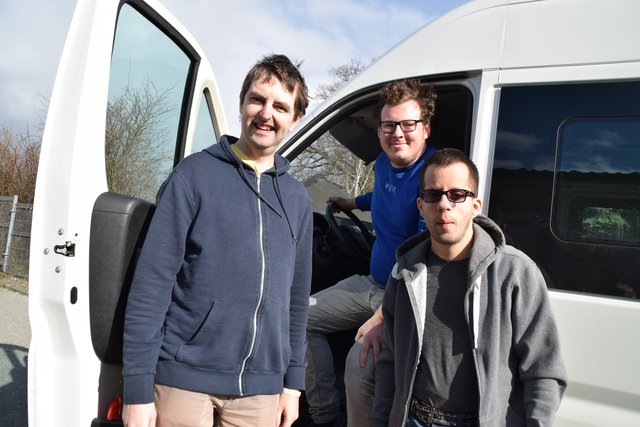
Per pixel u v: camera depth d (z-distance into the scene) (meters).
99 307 1.77
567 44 1.95
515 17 2.06
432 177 1.66
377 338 2.06
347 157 2.92
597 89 1.90
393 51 2.34
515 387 1.70
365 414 2.11
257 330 1.62
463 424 1.67
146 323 1.52
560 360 1.60
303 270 1.88
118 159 2.18
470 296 1.65
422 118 2.17
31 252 1.77
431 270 1.74
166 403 1.56
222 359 1.57
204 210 1.57
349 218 3.11
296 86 1.70
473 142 2.05
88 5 1.80
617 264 1.81
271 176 1.75
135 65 2.27
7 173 12.23
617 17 1.90
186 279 1.59
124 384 1.52
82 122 1.76
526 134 2.00
